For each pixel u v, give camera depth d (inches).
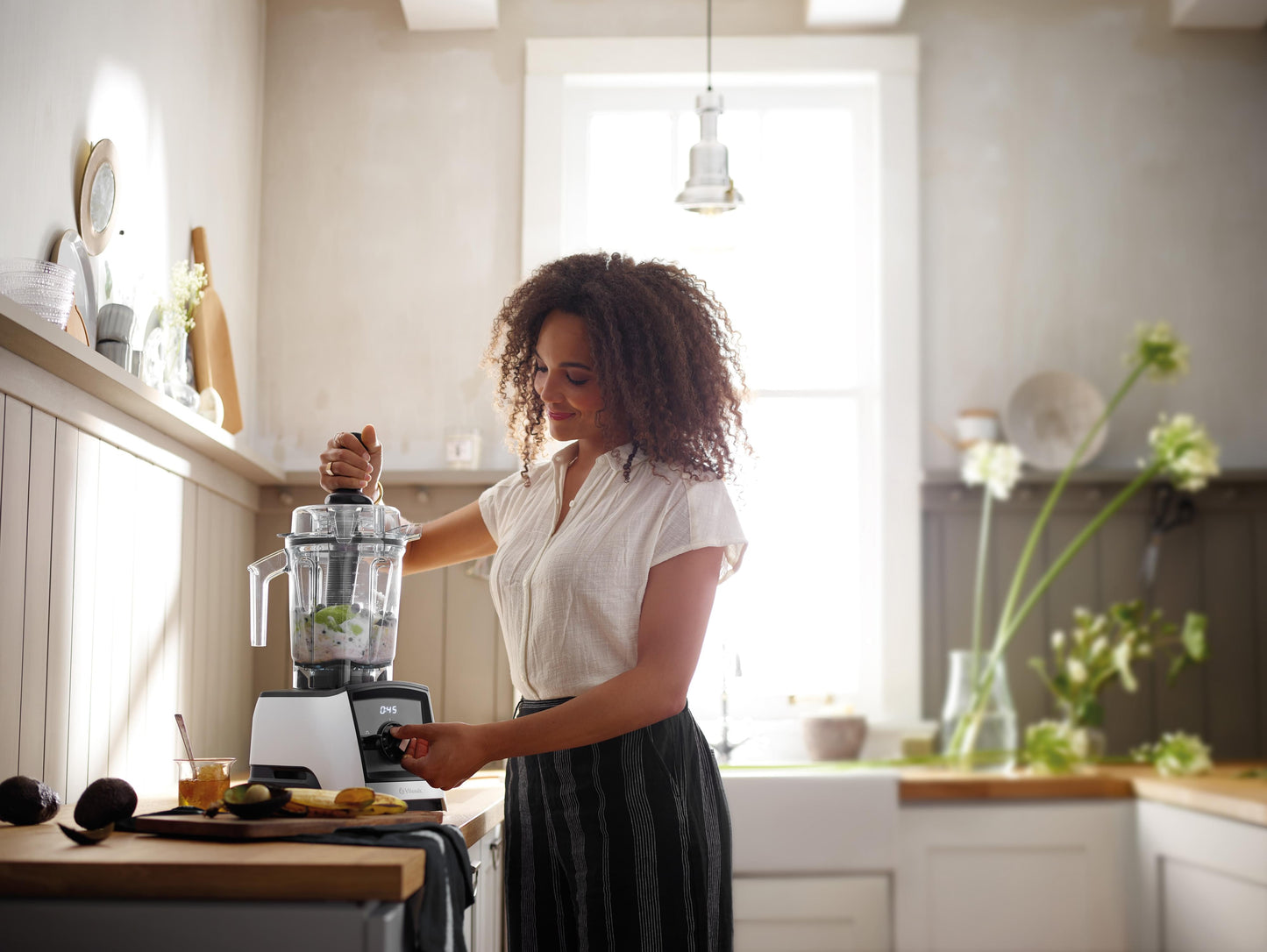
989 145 136.6
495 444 129.6
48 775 72.1
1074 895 115.0
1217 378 134.0
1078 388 132.0
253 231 130.3
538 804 57.0
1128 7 137.9
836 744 123.5
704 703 132.0
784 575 133.6
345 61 135.3
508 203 133.5
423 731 51.2
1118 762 125.0
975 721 120.3
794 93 138.4
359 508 63.3
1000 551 132.1
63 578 74.2
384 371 130.7
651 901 54.4
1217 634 130.6
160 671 93.1
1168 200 135.9
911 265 133.5
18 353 66.5
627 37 135.5
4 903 43.8
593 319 58.8
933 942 114.0
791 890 114.3
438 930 45.5
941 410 133.8
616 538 56.3
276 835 49.2
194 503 102.3
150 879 43.6
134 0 94.5
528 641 57.7
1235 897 100.0
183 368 100.3
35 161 76.2
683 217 136.2
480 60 135.6
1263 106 136.6
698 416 59.1
